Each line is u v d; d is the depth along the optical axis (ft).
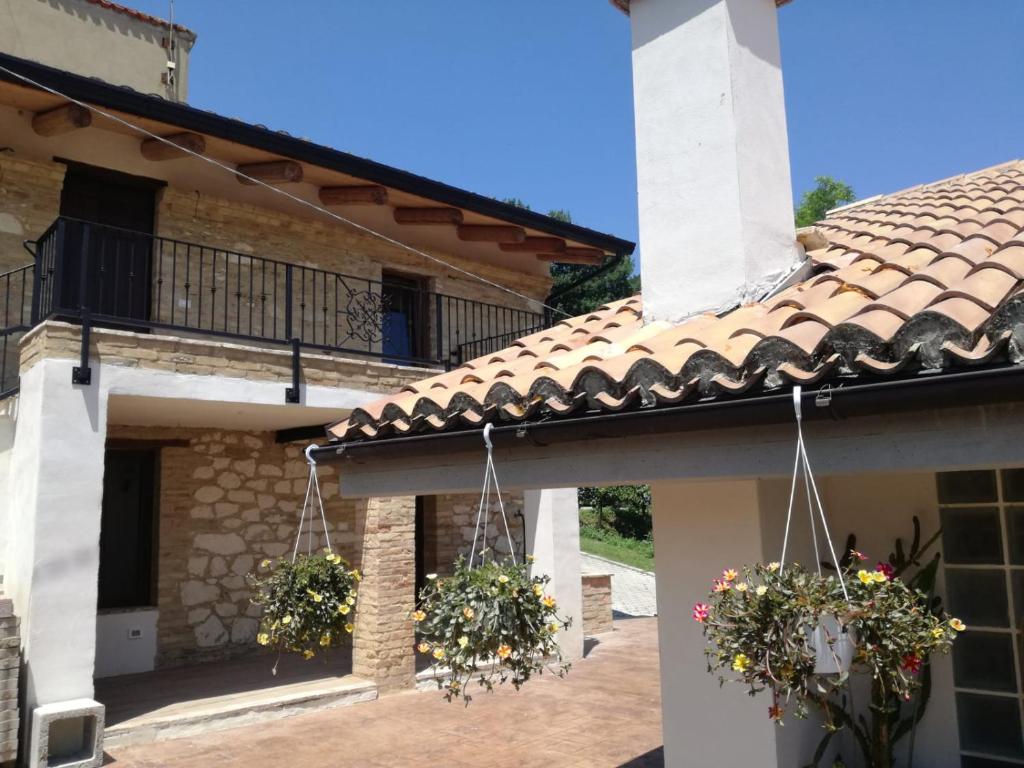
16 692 21.88
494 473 12.68
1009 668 13.07
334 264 38.24
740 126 14.98
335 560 15.98
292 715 28.09
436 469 13.69
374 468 14.79
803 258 15.96
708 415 9.71
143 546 34.24
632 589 62.80
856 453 9.09
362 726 26.91
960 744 13.35
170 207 33.40
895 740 13.62
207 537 34.88
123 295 32.45
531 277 46.70
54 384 23.85
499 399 12.39
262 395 28.30
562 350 15.87
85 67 39.91
